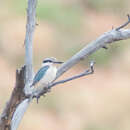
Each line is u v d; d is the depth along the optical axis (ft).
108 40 21.63
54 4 77.92
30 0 20.20
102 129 58.85
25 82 18.40
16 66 66.18
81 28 76.28
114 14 81.56
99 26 77.77
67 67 22.08
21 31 70.08
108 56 72.49
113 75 69.51
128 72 70.90
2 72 63.98
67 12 78.18
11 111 19.24
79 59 21.86
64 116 59.88
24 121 56.90
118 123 59.67
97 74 68.74
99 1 82.69
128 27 78.02
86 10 81.10
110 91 65.00
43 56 67.15
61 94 62.13
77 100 61.87
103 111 60.95
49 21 75.00
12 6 76.07
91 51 21.68
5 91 60.13
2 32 69.36
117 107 61.57
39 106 59.98
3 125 19.53
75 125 58.85
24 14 74.43
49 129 57.36
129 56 73.67
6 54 67.41
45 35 70.44
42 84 23.88
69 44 71.56
